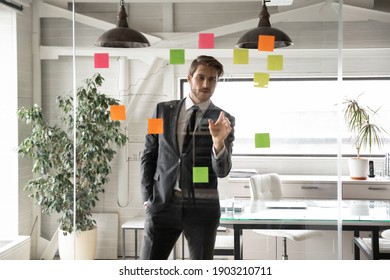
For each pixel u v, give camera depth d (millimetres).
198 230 2895
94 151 3127
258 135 2998
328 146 3012
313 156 3016
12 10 3906
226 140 2918
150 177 2934
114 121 3086
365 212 3182
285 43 3029
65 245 3578
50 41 3871
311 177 3016
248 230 3049
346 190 4312
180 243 2912
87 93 3078
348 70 3543
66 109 3758
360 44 3506
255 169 3020
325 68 3016
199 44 3049
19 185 4141
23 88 4113
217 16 3084
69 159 3836
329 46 3018
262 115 2994
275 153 3021
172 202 2891
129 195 3119
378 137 4785
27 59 4109
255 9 3084
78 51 3096
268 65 3010
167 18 3098
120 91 3072
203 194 2891
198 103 2975
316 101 3012
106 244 3133
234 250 2947
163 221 2900
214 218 2893
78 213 3158
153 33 3096
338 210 2998
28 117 3898
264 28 2982
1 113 4105
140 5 3113
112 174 3141
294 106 3004
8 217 4125
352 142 4766
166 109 2975
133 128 3074
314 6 3035
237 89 3002
